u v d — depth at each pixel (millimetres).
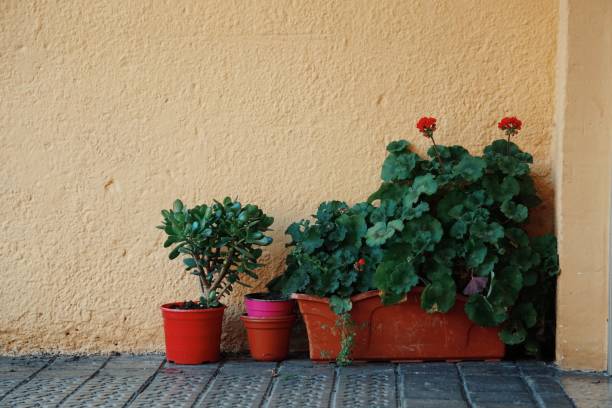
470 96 4746
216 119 4828
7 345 4898
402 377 4188
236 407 3707
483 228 4379
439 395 3848
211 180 4840
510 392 3906
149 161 4848
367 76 4773
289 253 4812
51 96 4844
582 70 4359
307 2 4770
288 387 4027
